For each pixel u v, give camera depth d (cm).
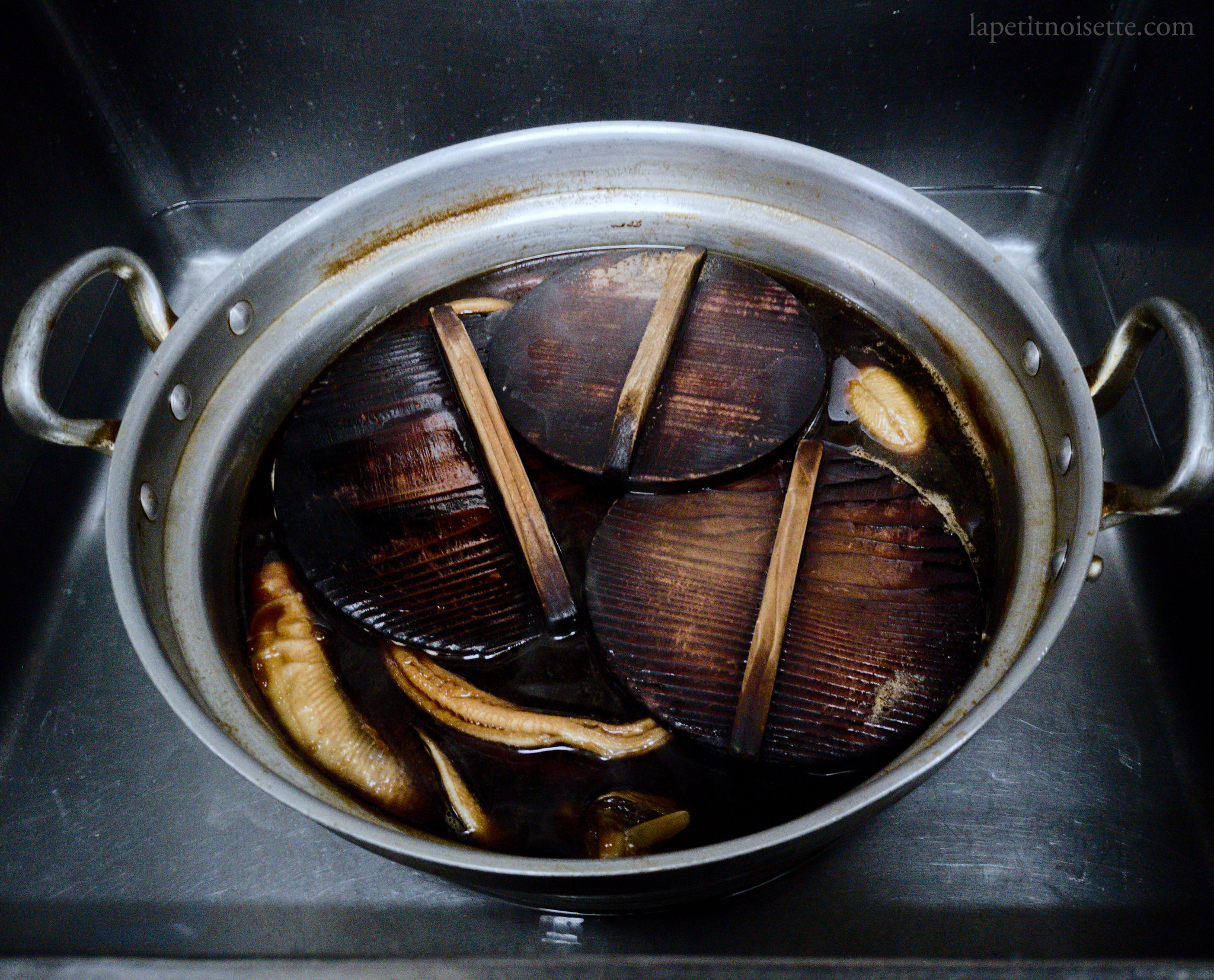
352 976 49
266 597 66
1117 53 88
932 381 73
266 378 72
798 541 63
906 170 98
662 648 62
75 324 90
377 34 89
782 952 66
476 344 75
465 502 67
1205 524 75
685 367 71
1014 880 68
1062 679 75
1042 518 64
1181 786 72
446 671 63
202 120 95
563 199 79
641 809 59
